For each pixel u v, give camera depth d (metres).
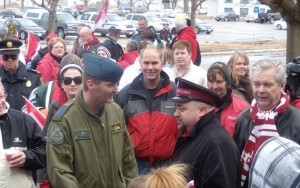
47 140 3.77
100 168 3.76
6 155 3.84
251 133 3.64
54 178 3.66
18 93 6.14
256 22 63.50
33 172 4.35
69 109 3.79
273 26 56.34
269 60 3.62
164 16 52.41
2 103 3.93
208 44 31.77
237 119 3.99
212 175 3.34
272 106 3.60
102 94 3.67
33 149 4.02
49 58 7.47
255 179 2.43
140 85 4.90
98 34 36.75
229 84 4.81
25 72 6.23
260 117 3.59
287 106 3.59
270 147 2.40
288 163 2.28
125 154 4.05
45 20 36.31
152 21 40.88
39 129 4.14
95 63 3.65
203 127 3.53
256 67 3.59
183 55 6.46
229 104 4.80
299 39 9.48
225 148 3.39
